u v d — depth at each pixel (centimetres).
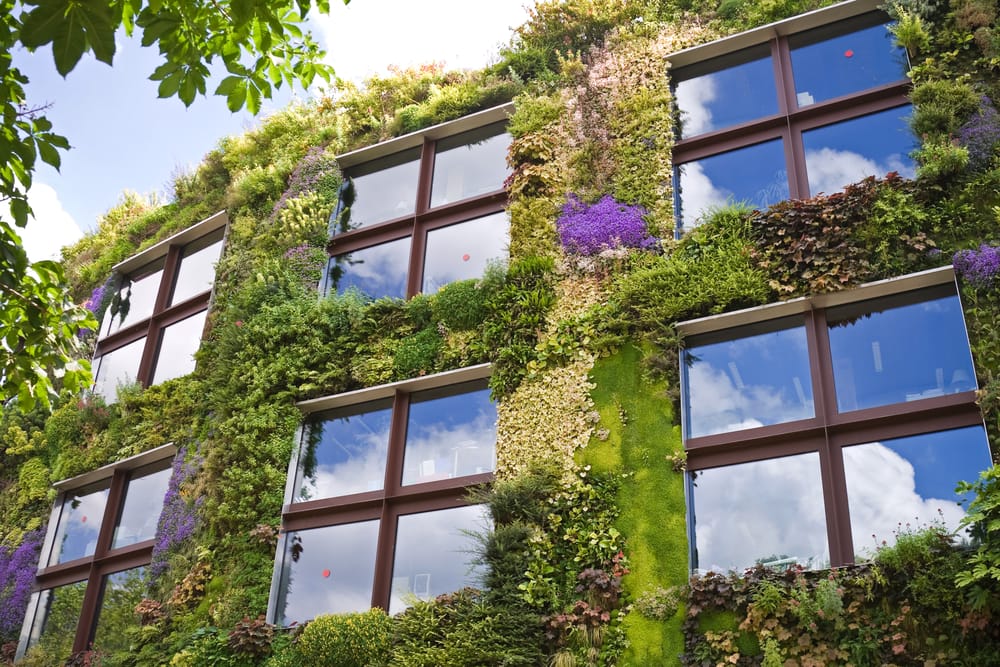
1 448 1877
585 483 1160
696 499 1115
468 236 1517
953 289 1104
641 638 1034
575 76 1545
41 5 666
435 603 1148
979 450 1005
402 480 1337
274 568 1323
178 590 1355
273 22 809
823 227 1187
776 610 966
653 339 1212
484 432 1309
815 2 1417
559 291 1321
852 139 1295
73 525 1716
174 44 798
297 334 1497
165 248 1906
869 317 1136
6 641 1623
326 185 1689
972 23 1255
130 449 1655
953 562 899
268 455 1405
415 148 1688
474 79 1719
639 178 1380
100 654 1465
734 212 1255
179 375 1706
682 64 1490
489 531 1162
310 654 1173
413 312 1427
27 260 895
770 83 1415
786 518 1061
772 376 1158
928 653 882
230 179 1903
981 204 1116
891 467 1038
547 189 1435
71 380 999
